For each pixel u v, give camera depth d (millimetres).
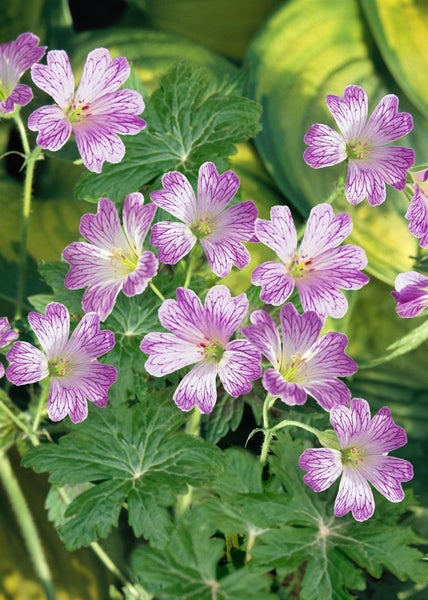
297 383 373
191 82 434
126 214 384
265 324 370
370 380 505
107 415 400
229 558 398
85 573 451
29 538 457
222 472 389
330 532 387
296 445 396
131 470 394
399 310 388
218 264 384
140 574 373
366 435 373
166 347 374
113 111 398
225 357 371
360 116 394
